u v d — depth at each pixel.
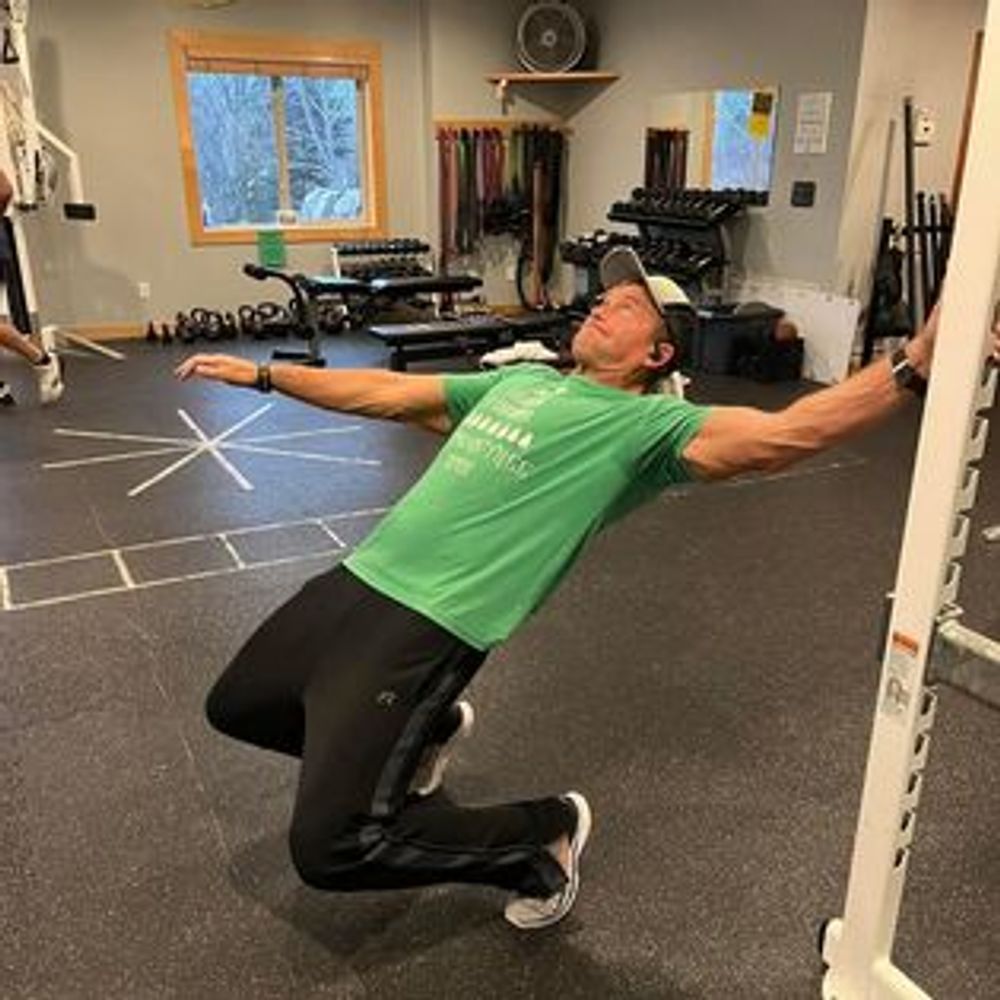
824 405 1.33
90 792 2.15
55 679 2.59
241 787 2.17
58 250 7.02
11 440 4.71
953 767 2.26
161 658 2.70
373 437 4.82
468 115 7.90
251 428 4.95
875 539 3.60
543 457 1.54
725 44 6.48
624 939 1.77
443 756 1.91
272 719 1.66
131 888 1.88
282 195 7.75
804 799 2.15
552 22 7.54
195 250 7.45
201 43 7.04
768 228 6.43
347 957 1.72
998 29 0.97
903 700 1.24
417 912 1.83
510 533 1.53
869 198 5.98
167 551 3.43
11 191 4.76
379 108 7.76
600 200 7.95
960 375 1.07
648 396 1.59
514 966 1.71
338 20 7.43
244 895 1.86
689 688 2.59
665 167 7.16
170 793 2.15
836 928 1.54
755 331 6.25
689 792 2.17
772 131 6.25
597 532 1.63
